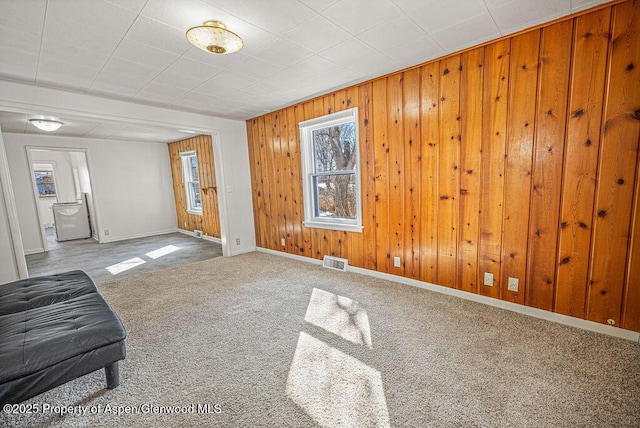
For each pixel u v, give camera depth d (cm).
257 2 166
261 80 295
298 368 178
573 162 204
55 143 557
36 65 237
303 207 405
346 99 330
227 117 446
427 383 161
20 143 520
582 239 205
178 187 706
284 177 426
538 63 210
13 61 228
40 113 288
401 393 154
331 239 379
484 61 234
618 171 188
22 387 128
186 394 159
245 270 382
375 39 218
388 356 186
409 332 213
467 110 247
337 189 372
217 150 447
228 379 170
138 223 673
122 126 476
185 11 173
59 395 158
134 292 314
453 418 137
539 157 217
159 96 333
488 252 249
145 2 162
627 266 191
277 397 154
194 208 678
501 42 224
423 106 272
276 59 246
